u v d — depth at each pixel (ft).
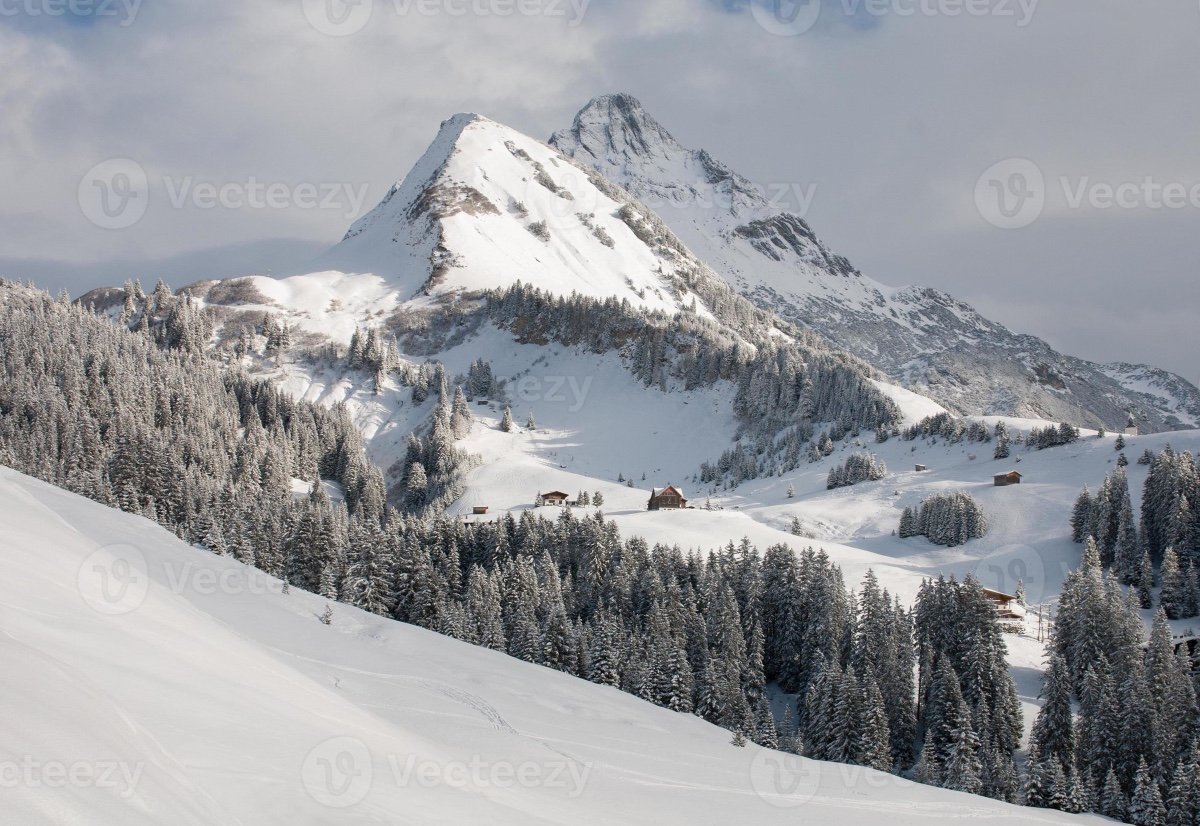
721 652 281.33
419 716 123.24
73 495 241.76
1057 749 220.84
